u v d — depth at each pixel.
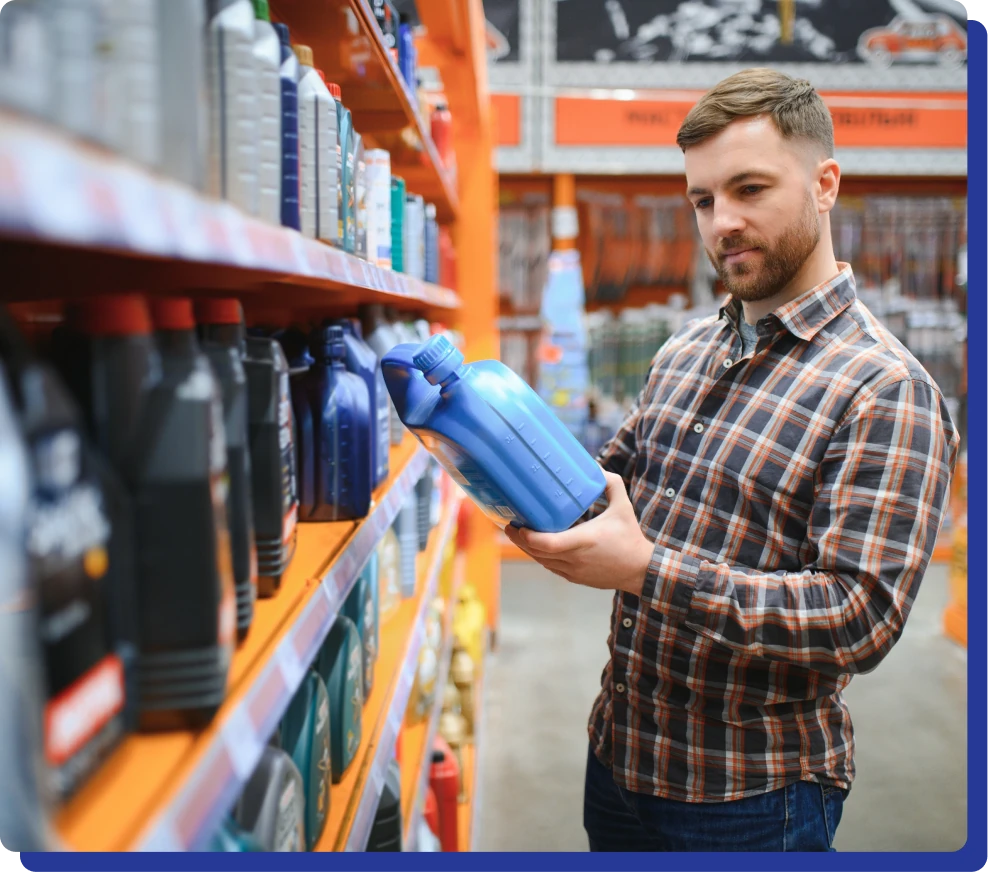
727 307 1.52
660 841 1.53
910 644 4.38
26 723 0.43
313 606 0.94
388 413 1.79
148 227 0.49
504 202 6.10
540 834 2.72
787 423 1.35
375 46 1.46
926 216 6.01
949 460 1.29
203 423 0.60
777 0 5.41
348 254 1.24
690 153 1.37
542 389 5.68
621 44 5.46
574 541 1.21
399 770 1.78
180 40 0.59
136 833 0.48
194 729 0.61
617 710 1.51
